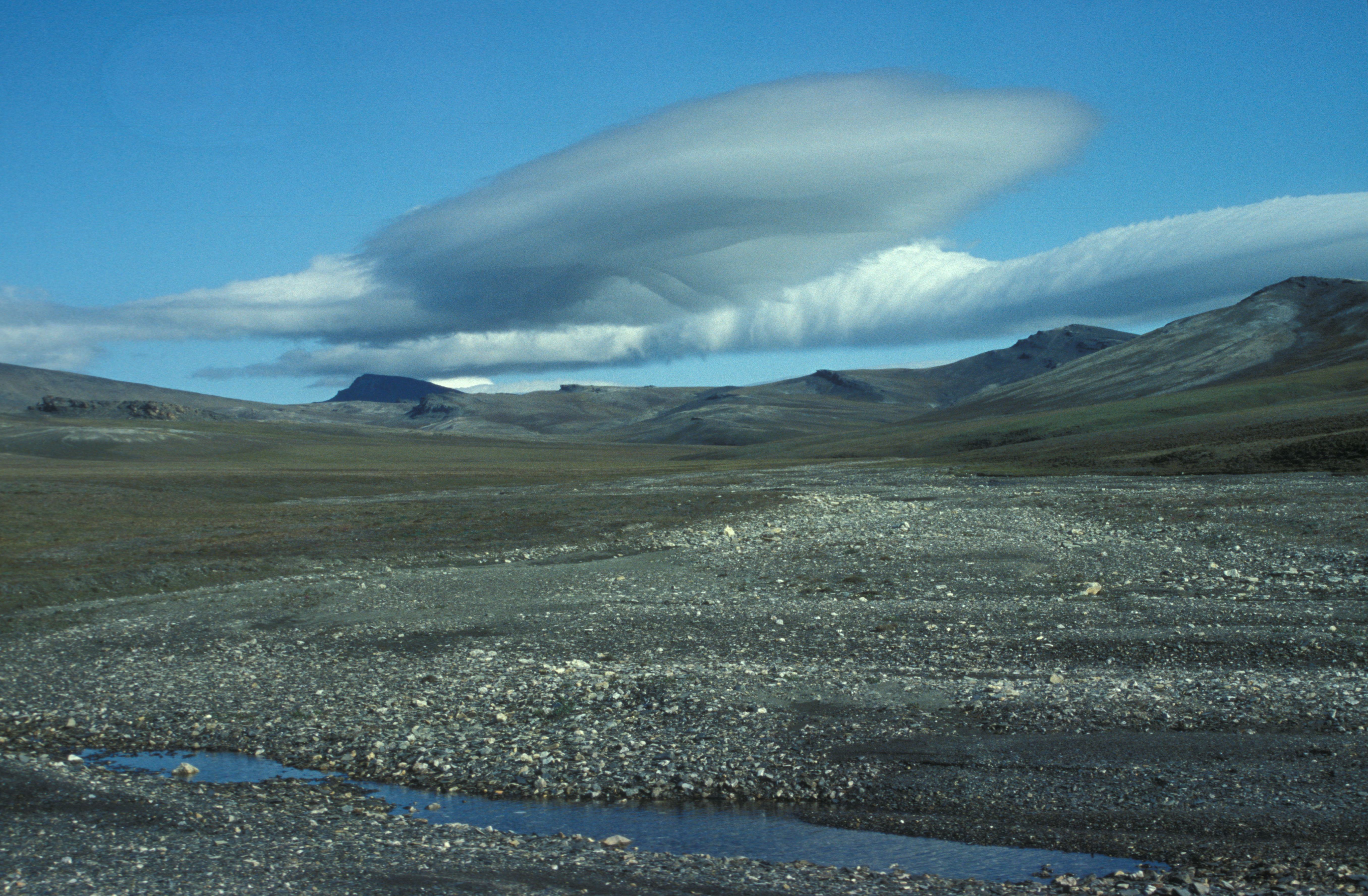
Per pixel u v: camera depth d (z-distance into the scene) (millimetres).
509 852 13609
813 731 19297
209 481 105000
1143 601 30453
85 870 12547
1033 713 19438
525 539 56406
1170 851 13312
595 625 31391
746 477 127188
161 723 22188
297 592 40125
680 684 22969
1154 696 19938
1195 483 75188
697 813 15773
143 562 47688
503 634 30922
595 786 17078
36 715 23297
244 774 18531
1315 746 16547
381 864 12867
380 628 32688
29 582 41312
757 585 38156
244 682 25875
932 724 19234
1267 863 12602
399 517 70188
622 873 12578
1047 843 13898
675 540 54500
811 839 14461
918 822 14961
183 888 11727
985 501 70812
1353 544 37969
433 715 21688
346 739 20328
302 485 110188
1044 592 33438
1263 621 26703
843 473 127562
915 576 37906
